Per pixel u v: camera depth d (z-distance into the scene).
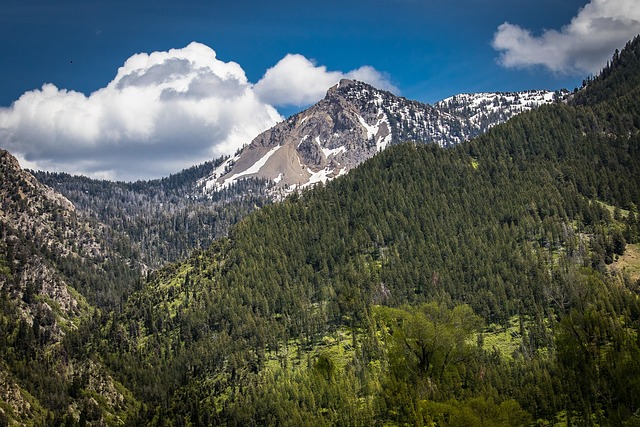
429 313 124.81
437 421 112.50
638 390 143.25
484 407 108.88
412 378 124.12
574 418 168.25
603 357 168.00
